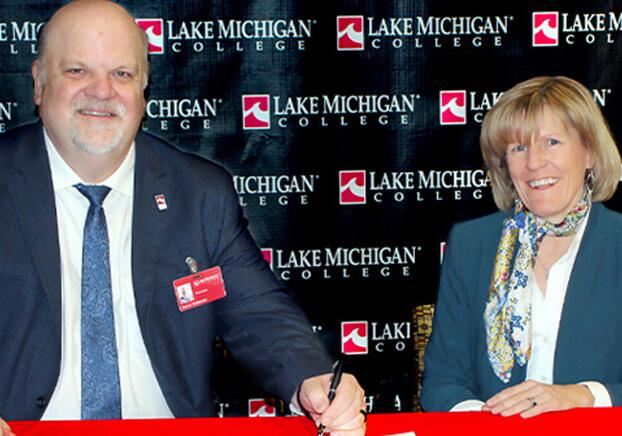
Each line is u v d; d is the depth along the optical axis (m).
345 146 3.33
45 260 2.24
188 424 1.90
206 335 2.39
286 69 3.29
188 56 3.26
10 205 2.28
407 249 3.39
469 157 3.37
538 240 2.45
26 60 3.21
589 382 2.19
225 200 2.48
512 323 2.40
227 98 3.29
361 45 3.29
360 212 3.37
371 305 3.40
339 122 3.32
